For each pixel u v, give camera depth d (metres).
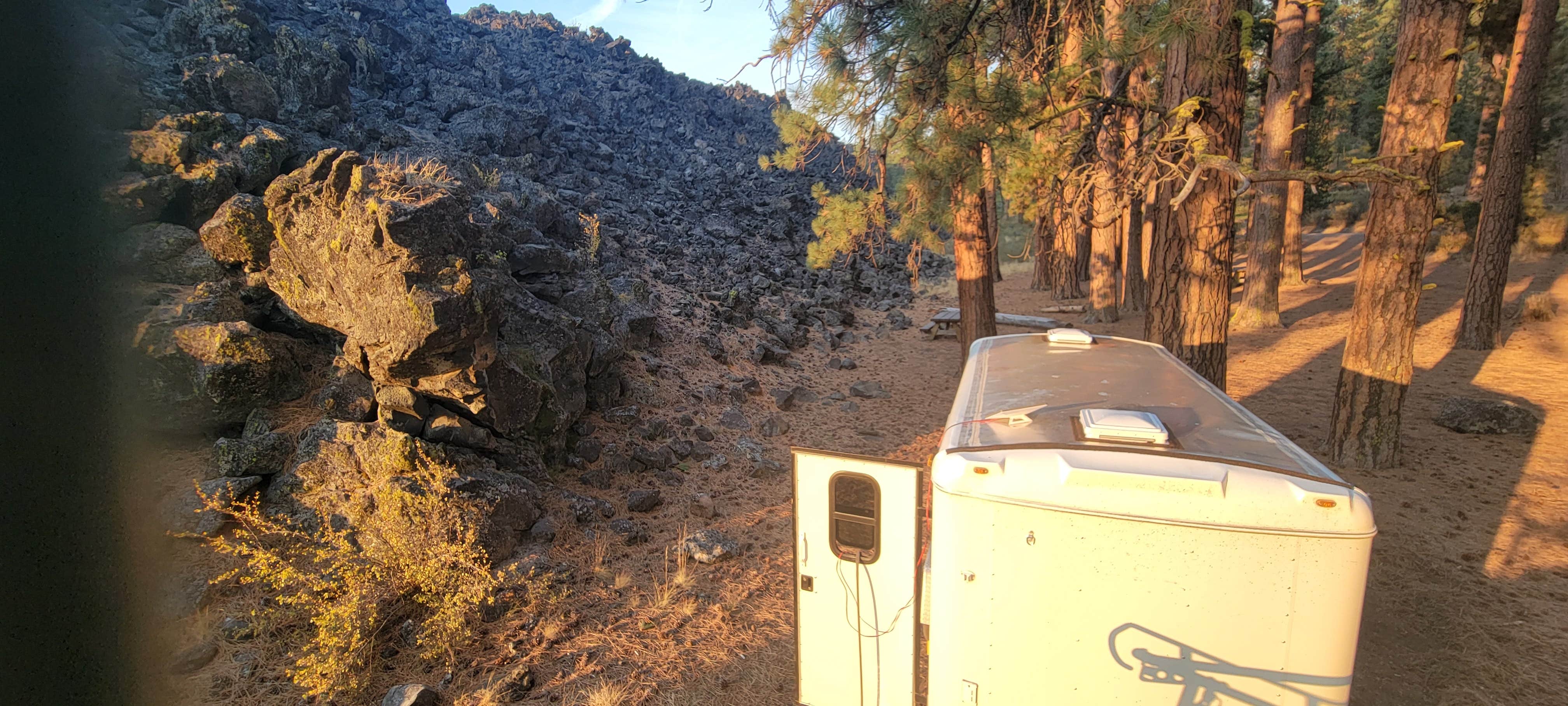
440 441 6.25
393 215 5.80
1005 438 3.71
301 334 7.18
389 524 5.23
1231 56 7.38
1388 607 5.54
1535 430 8.90
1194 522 3.04
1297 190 21.62
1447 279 19.73
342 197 6.35
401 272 5.79
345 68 13.65
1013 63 9.25
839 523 3.77
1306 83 19.28
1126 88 9.11
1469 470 8.00
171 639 4.30
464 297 5.98
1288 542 2.98
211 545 5.10
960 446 3.60
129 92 8.61
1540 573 5.86
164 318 6.04
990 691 3.34
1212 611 3.06
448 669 4.70
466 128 17.70
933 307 21.50
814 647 3.94
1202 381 5.07
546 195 13.19
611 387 9.49
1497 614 5.37
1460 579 5.86
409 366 6.04
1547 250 20.97
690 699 4.62
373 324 6.00
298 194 6.54
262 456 5.73
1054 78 8.02
